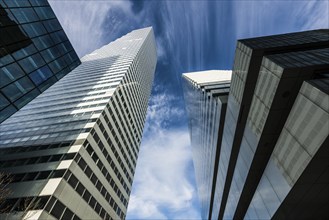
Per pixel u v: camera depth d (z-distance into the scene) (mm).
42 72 22797
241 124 25984
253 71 20984
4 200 20016
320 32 23906
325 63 14797
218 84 47938
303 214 19922
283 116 18219
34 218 18594
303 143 14508
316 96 12984
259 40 23234
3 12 18328
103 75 60844
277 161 19000
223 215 50781
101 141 35156
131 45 99250
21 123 39969
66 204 22516
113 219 35031
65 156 26906
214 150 45125
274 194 19969
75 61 30531
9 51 18438
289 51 19703
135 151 57844
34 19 22641
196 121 69562
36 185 22391
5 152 30578
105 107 39750
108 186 35031
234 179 33594
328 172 14414
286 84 16094
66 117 38094
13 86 18547
